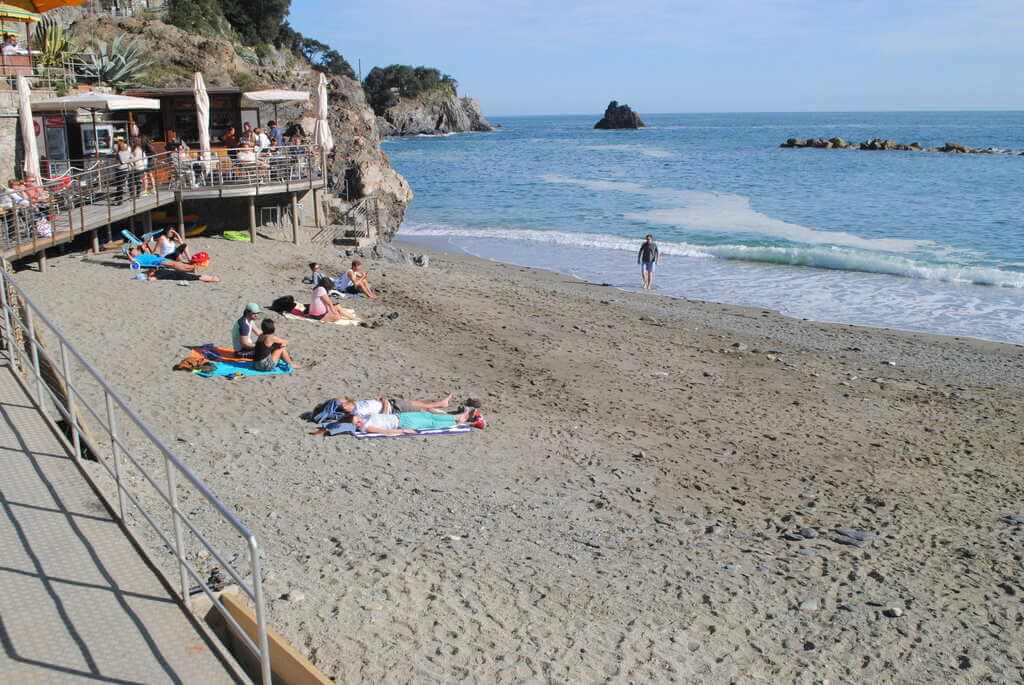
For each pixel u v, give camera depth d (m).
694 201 51.34
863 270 29.64
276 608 6.65
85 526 5.77
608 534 9.23
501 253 33.97
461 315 20.00
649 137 167.38
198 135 27.30
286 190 25.38
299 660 5.11
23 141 21.84
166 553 7.25
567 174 74.12
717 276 28.78
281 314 17.89
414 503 9.61
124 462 9.64
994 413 14.70
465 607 7.15
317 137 27.38
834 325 21.72
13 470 6.45
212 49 41.62
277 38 70.94
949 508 10.50
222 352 14.67
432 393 14.05
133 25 40.81
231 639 5.59
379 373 14.83
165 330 15.87
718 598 7.87
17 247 17.14
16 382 8.05
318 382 13.98
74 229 18.98
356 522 8.91
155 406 12.17
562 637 6.83
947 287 26.75
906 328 21.83
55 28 29.36
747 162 88.50
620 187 61.16
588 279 28.31
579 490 10.49
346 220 31.47
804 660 6.89
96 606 4.92
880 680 6.69
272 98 26.89
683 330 20.41
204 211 26.09
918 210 45.34
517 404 13.92
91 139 24.25
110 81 31.20
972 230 38.00
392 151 118.88
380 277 23.42
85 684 4.24
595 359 17.16
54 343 14.47
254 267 22.12
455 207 50.16
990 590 8.35
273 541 8.12
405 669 5.99
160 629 4.77
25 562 5.29
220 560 4.48
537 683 6.06
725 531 9.55
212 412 12.16
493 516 9.45
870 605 7.94
